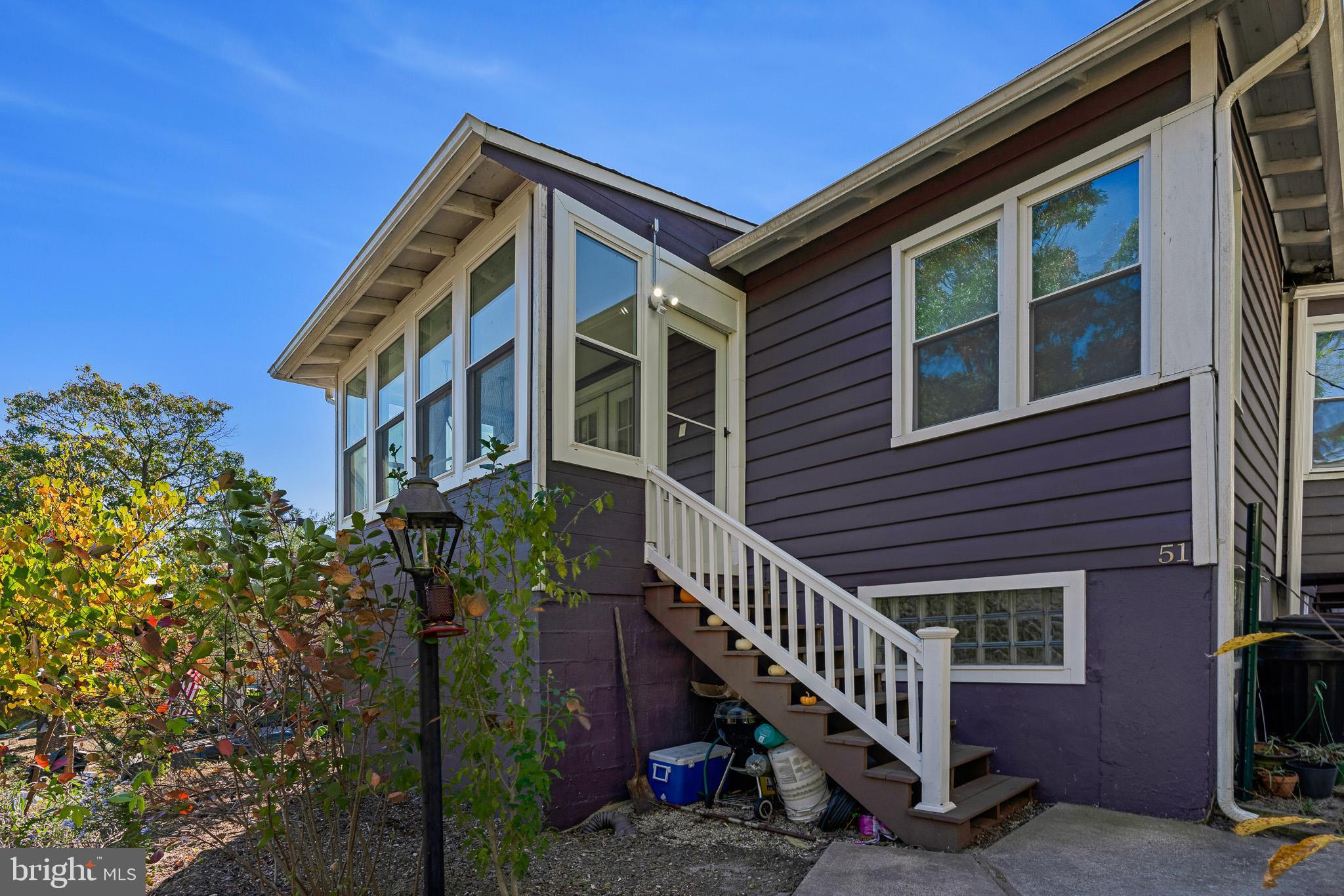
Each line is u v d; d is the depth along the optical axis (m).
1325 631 4.56
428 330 6.35
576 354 5.03
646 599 5.12
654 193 5.77
